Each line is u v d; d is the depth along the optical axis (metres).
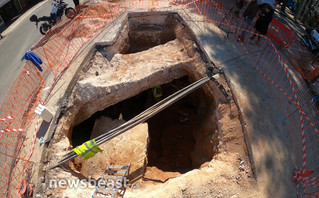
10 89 9.16
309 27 11.16
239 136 6.80
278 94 7.62
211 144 7.78
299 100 7.70
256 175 6.00
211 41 9.12
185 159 9.14
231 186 5.96
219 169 6.38
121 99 8.87
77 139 8.84
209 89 8.20
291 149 6.44
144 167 7.87
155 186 6.71
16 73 10.15
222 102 7.62
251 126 6.77
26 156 6.57
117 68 8.99
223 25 9.95
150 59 9.28
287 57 9.41
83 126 9.43
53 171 6.29
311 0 11.77
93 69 9.03
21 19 14.78
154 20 11.17
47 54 9.83
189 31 9.84
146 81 8.73
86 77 8.80
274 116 7.03
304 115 6.78
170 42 10.12
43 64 9.40
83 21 10.88
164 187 6.13
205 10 10.88
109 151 8.05
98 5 11.77
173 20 10.97
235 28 9.83
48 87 8.28
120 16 10.83
